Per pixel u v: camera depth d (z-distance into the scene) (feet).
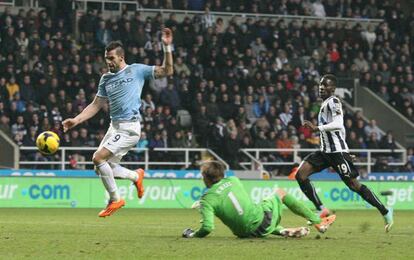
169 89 124.77
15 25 125.29
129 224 66.03
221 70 131.03
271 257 39.34
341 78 141.90
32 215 79.92
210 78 130.21
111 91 54.60
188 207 102.53
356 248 44.19
